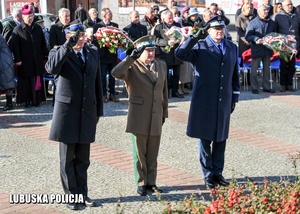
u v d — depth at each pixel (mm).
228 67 7031
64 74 6242
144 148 6816
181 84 12453
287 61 12617
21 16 11883
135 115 6719
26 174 7523
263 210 4719
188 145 8922
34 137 9336
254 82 12977
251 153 8602
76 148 6457
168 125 10109
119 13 23531
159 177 7453
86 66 6277
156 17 12930
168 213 4852
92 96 6355
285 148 8906
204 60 6996
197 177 7480
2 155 8367
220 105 7000
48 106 11633
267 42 12328
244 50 13312
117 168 7809
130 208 6395
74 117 6262
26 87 11453
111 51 10141
